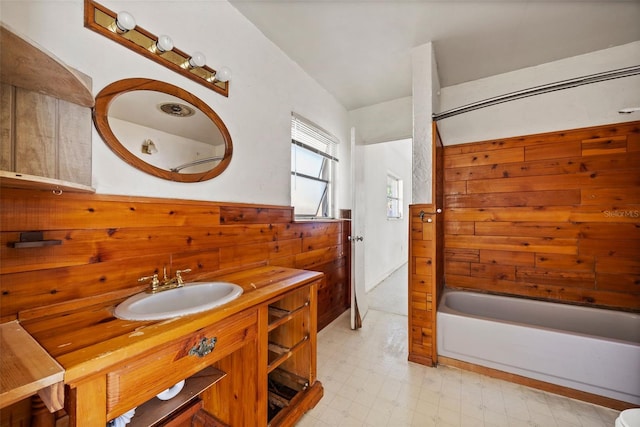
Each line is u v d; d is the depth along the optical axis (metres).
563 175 2.20
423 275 1.98
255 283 1.34
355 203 2.67
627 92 2.03
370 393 1.63
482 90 2.54
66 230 0.96
